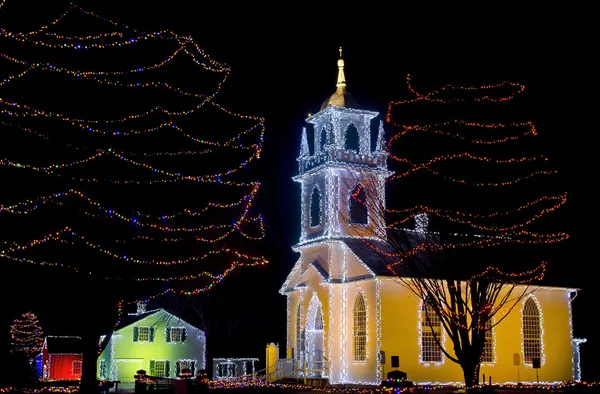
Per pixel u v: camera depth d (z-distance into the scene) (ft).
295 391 132.77
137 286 150.41
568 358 166.81
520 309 161.79
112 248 136.05
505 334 157.79
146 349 218.59
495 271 117.08
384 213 147.54
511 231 154.51
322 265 164.14
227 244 202.90
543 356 162.71
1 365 143.33
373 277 145.28
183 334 225.56
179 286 185.37
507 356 156.97
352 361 151.23
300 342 171.01
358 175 166.09
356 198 164.45
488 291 116.78
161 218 152.15
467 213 131.54
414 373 144.56
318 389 136.77
